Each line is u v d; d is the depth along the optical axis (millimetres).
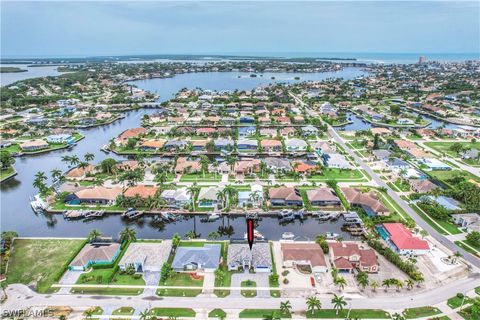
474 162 192625
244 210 139125
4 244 113062
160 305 87312
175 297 90250
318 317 83125
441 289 92750
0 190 165750
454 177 162375
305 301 88562
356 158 198750
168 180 167375
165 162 195000
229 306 87000
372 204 136500
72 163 187250
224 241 117812
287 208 140000
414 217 130875
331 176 171875
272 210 138875
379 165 187750
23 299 89500
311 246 109625
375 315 83438
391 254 104500
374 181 165750
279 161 182000
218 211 138250
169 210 139500
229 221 136500
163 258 103938
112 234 126312
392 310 85062
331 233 121125
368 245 114312
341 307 82625
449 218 128000
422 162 189875
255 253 104250
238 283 95812
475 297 89375
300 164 176875
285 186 158375
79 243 116688
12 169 187000
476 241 112062
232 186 159250
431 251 109562
